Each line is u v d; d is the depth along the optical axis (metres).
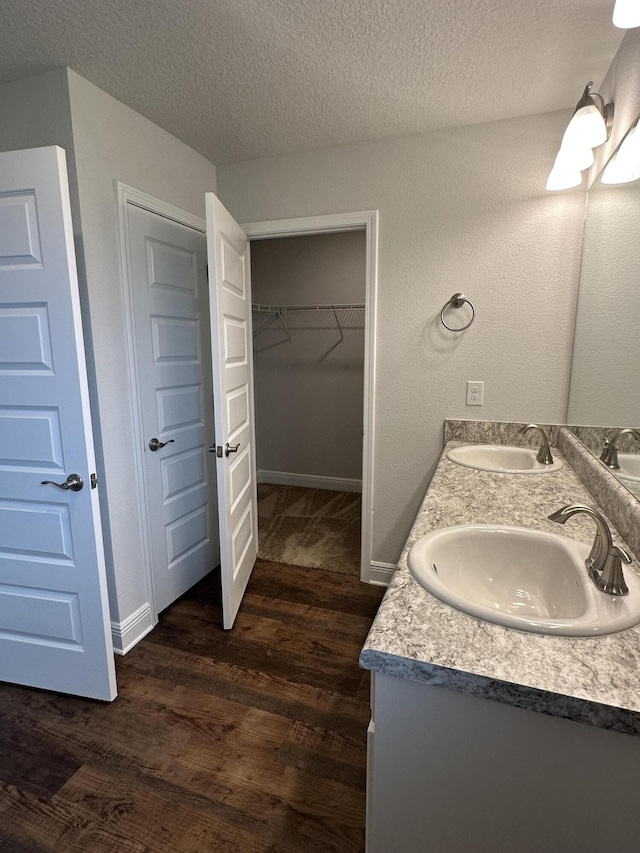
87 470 1.55
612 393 1.45
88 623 1.66
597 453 1.59
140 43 1.46
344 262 3.79
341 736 1.55
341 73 1.63
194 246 2.33
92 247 1.73
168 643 2.04
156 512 2.16
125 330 1.92
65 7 1.29
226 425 2.01
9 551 1.69
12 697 1.73
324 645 2.03
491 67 1.60
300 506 3.74
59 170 1.40
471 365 2.19
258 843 1.21
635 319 1.28
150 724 1.60
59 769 1.42
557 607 1.06
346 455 4.08
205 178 2.38
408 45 1.48
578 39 1.44
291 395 4.14
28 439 1.58
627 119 1.39
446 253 2.14
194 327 2.38
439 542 1.13
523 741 0.70
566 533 1.18
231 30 1.41
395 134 2.11
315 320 3.96
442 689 0.73
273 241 3.92
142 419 2.04
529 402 2.13
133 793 1.35
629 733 0.62
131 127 1.89
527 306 2.06
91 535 1.58
